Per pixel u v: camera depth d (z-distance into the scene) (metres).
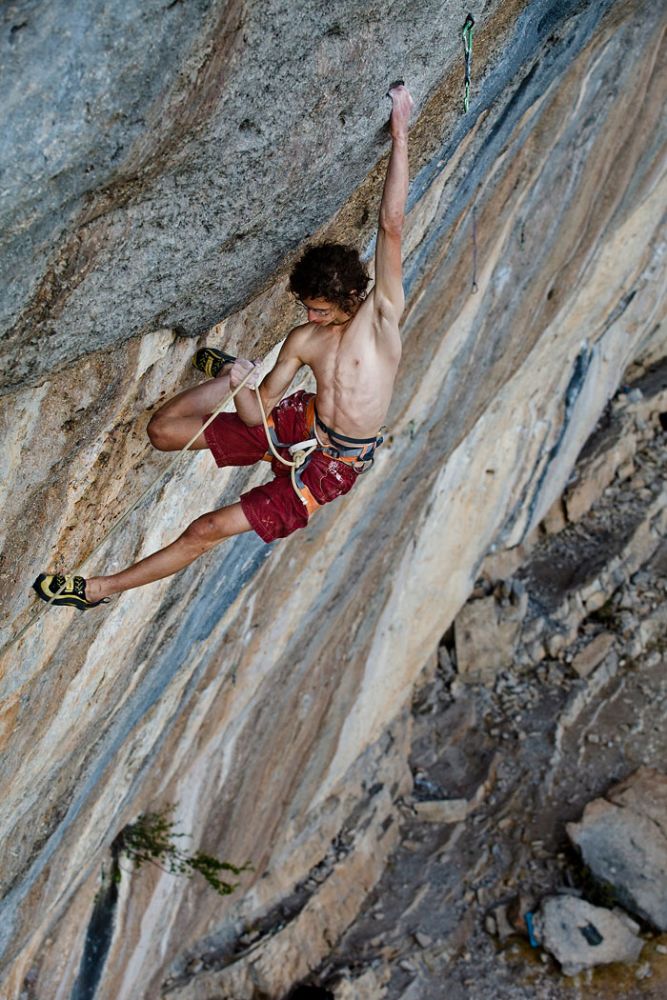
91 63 2.44
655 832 13.83
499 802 14.89
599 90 7.36
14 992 8.27
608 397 18.56
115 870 9.18
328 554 8.98
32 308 2.96
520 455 14.60
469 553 14.53
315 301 3.49
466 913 13.46
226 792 10.49
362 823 13.79
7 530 3.77
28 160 2.49
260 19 2.82
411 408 8.78
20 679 4.67
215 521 3.86
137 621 5.61
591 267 11.34
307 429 3.85
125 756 7.56
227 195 3.30
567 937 12.81
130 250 3.13
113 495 4.36
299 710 10.97
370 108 3.56
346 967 12.58
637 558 18.00
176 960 11.77
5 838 6.14
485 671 16.38
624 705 16.17
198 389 4.03
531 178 7.41
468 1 3.60
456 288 7.62
